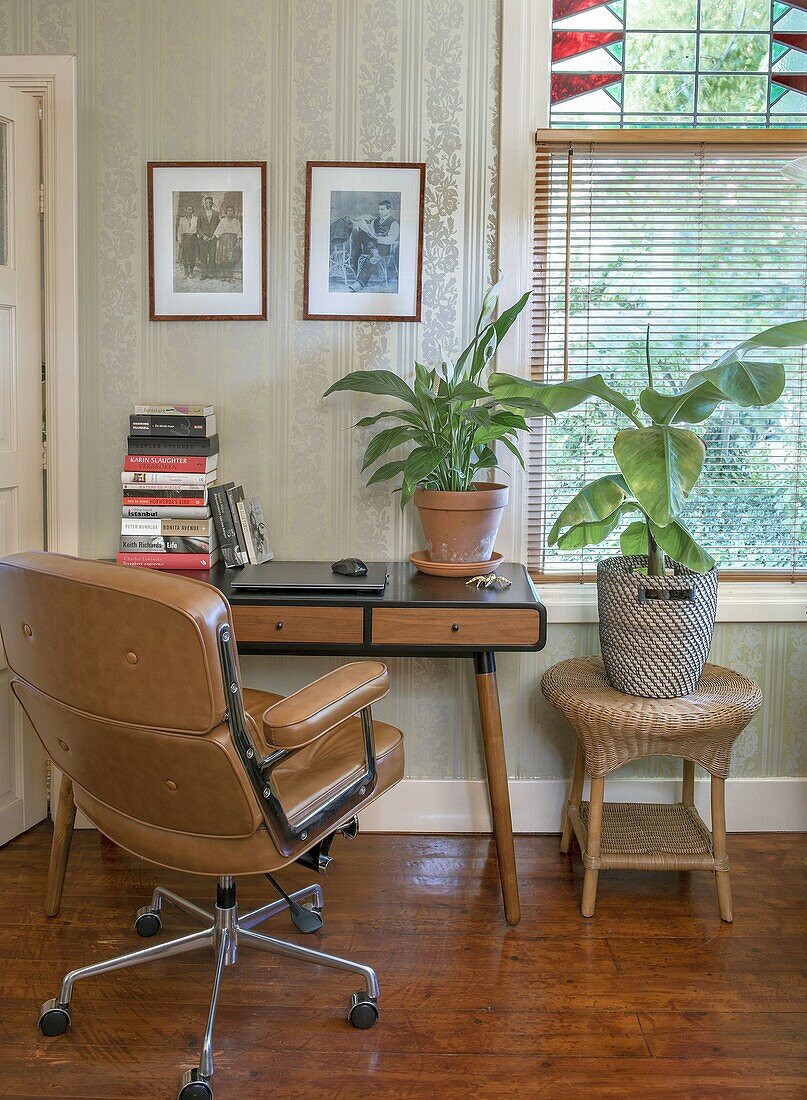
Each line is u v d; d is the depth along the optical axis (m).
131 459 2.75
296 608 2.46
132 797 1.87
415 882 2.69
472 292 2.88
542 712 3.00
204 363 2.91
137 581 1.68
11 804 2.91
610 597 2.54
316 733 1.77
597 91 2.94
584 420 2.97
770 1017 2.11
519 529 2.96
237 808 1.78
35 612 1.79
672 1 2.92
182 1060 1.96
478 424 2.58
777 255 2.91
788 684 3.02
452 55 2.81
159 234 2.86
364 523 2.96
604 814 2.83
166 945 2.10
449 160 2.84
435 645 2.45
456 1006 2.13
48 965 2.26
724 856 2.51
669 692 2.50
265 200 2.83
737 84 2.94
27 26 2.81
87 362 2.91
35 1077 1.90
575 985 2.22
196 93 2.82
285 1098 1.85
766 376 2.21
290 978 2.24
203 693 1.67
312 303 2.88
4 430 2.77
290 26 2.80
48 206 2.86
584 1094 1.87
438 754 3.01
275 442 2.93
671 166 2.87
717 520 3.03
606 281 2.92
